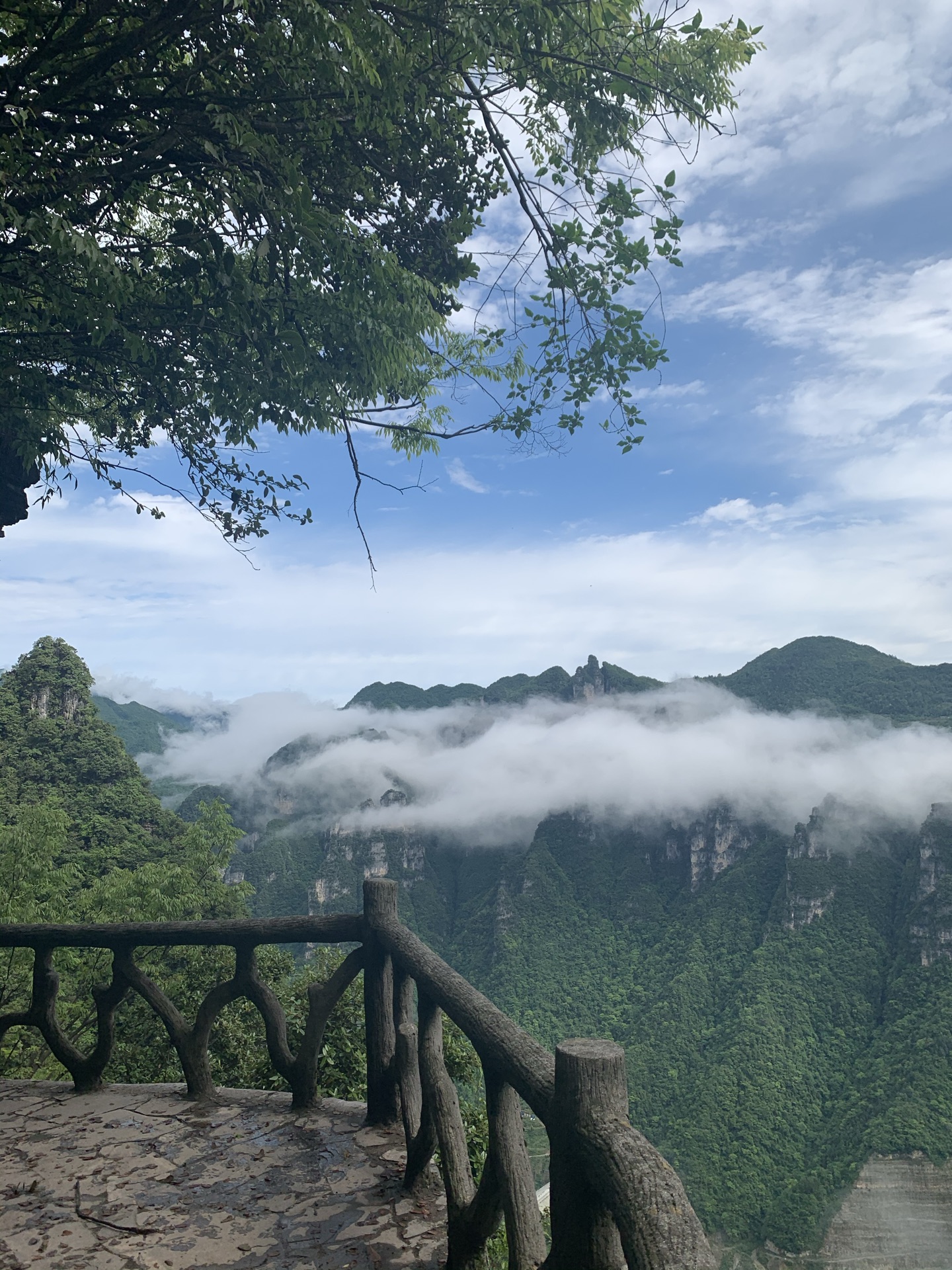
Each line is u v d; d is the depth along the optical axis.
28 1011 4.24
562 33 4.82
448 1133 2.69
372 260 5.23
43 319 5.18
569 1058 1.66
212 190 4.91
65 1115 3.88
